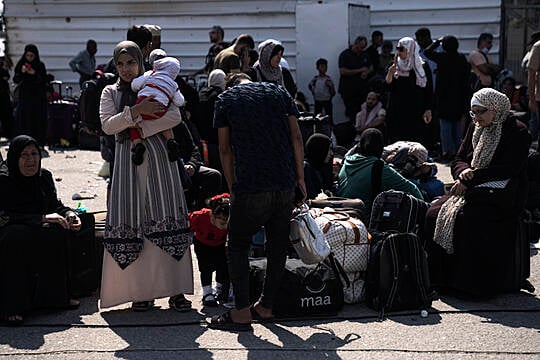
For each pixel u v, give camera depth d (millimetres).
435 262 6164
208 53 14844
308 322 5562
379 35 14367
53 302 5727
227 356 4969
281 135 5230
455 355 4969
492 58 14641
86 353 5051
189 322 5578
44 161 12500
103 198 9641
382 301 5719
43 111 13578
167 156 5656
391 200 6250
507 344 5145
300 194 5402
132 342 5230
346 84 14141
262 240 6324
